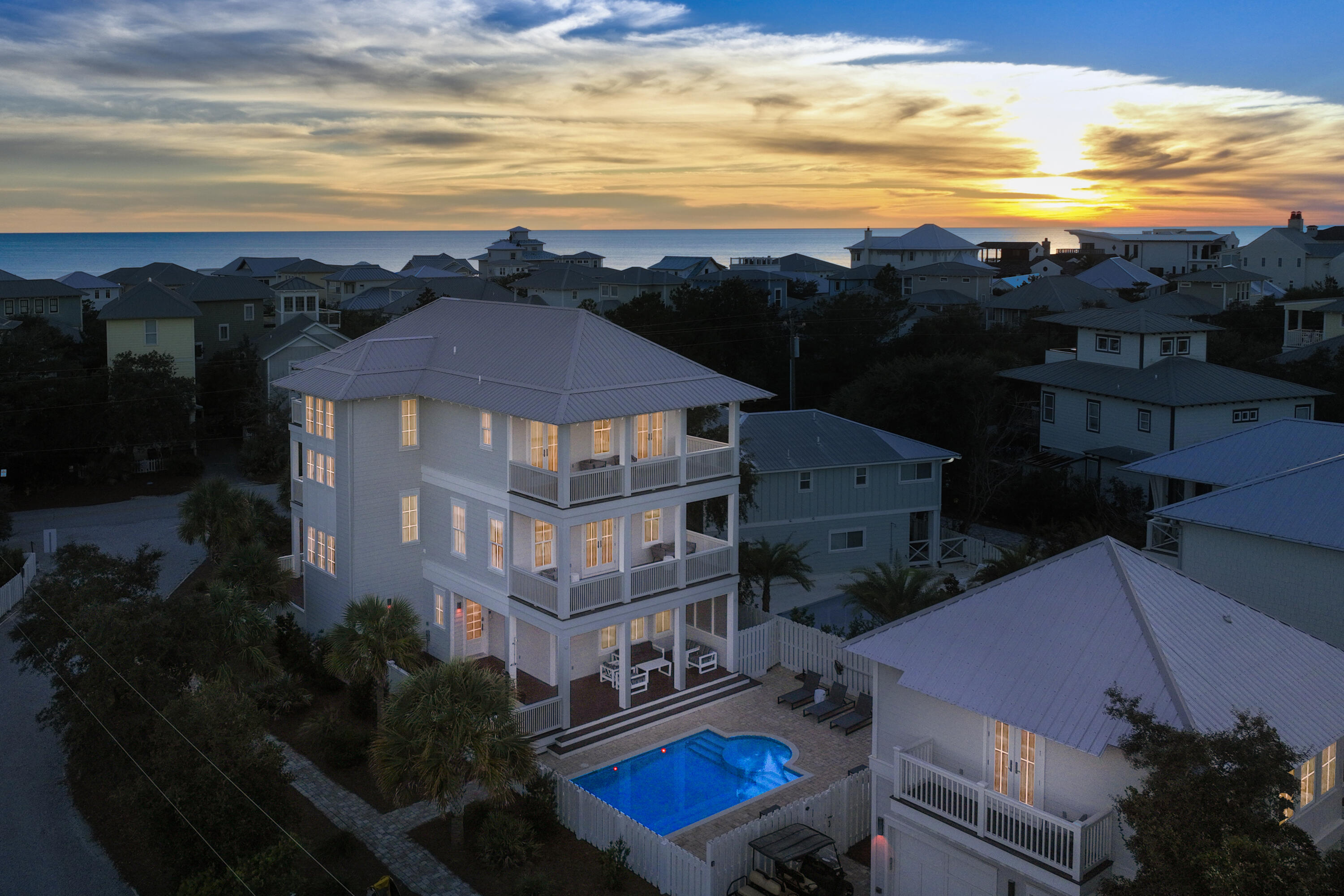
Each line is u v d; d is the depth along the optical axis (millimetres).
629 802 24672
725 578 30891
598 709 28859
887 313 77750
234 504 38281
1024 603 19328
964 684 18297
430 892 20750
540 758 26547
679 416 29672
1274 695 17328
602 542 31250
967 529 48438
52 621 24766
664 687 30438
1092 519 45031
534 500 28141
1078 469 51625
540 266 162500
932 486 45094
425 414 32281
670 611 31453
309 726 27531
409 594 32969
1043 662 18000
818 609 39000
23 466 54188
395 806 24141
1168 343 51500
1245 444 32500
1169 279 121312
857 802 22828
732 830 22359
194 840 19266
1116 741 15906
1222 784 13219
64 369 60719
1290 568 25406
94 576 26891
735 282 73938
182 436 58094
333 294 132250
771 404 67875
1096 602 18641
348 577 31844
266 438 57500
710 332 70000
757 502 42031
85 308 98625
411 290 110875
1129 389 49000
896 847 20312
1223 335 68000
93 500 53531
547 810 22953
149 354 59781
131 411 55719
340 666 25828
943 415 50656
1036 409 56719
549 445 29859
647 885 21172
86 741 22578
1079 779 17359
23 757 26578
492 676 22656
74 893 20812
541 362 29734
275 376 65438
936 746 19562
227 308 81188
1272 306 83438
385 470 31969
